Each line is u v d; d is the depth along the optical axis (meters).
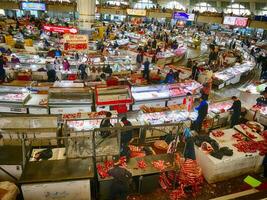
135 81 13.14
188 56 26.14
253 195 6.45
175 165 6.29
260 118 9.99
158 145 7.87
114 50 20.08
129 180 5.98
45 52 17.97
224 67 18.38
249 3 39.97
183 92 11.67
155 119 9.09
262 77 17.52
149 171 6.03
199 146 7.18
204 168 6.91
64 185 5.48
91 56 17.19
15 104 9.54
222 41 30.48
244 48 27.83
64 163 5.86
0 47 18.72
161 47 24.69
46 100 9.91
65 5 34.44
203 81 15.37
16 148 6.37
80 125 8.31
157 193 6.29
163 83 12.87
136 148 7.28
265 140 7.71
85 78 14.76
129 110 10.66
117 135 6.48
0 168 5.77
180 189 6.36
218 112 9.76
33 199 5.50
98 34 25.81
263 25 24.38
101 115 8.94
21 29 26.58
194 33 35.66
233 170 6.94
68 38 12.21
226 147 7.10
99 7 36.31
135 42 26.33
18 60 15.73
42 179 5.32
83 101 9.76
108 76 14.25
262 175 7.25
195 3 47.84
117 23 39.28
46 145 7.77
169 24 43.25
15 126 7.30
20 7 34.88
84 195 5.73
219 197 6.33
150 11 34.72
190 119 9.23
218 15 29.53
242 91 11.88
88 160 5.98
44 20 35.50
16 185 5.79
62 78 14.89
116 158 6.27
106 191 5.87
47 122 7.45
